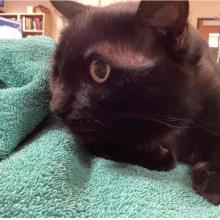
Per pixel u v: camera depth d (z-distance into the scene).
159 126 0.62
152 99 0.58
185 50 0.62
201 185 0.61
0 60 0.73
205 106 0.68
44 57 0.77
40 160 0.53
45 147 0.58
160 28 0.60
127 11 0.62
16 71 0.73
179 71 0.61
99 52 0.58
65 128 0.68
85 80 0.60
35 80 0.68
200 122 0.68
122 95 0.58
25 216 0.43
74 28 0.64
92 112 0.60
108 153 0.67
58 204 0.45
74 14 0.71
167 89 0.59
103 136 0.64
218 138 0.69
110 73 0.58
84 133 0.64
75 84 0.61
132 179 0.56
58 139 0.63
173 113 0.61
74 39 0.62
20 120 0.62
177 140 0.72
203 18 2.25
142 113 0.59
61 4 0.77
